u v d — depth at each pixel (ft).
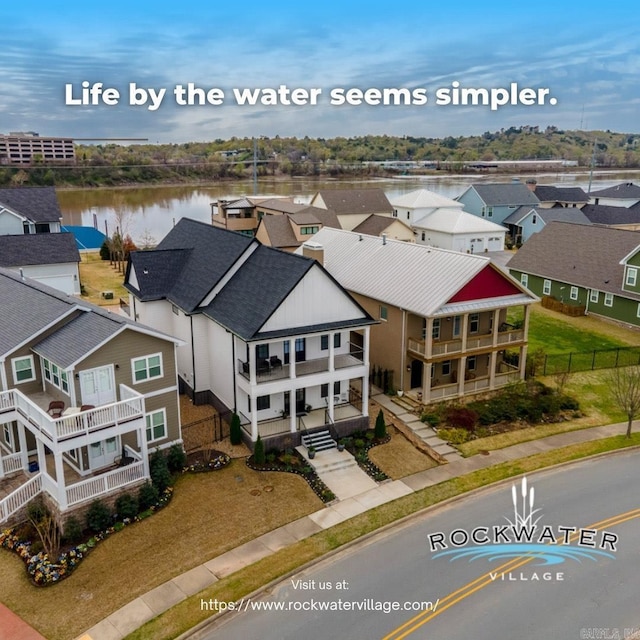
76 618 62.95
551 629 59.98
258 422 99.40
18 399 82.48
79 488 76.23
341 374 99.04
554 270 177.47
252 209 271.08
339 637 59.52
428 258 120.37
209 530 77.20
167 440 92.53
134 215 368.48
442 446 98.22
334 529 77.25
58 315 88.74
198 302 106.01
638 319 153.28
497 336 115.44
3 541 75.51
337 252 141.08
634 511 80.18
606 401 115.34
